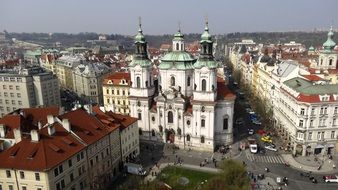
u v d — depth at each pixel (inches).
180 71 5241.1
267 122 6294.3
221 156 4817.9
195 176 4153.5
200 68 4795.8
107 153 4028.1
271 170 4296.3
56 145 3280.0
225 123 5177.2
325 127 4591.5
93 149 3708.2
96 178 3725.4
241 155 4825.3
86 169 3597.4
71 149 3363.7
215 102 4864.7
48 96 7283.5
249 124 6240.2
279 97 5738.2
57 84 7554.1
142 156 4857.3
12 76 6855.3
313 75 5905.5
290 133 4992.6
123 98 6865.2
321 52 6505.9
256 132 5802.2
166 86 5408.5
